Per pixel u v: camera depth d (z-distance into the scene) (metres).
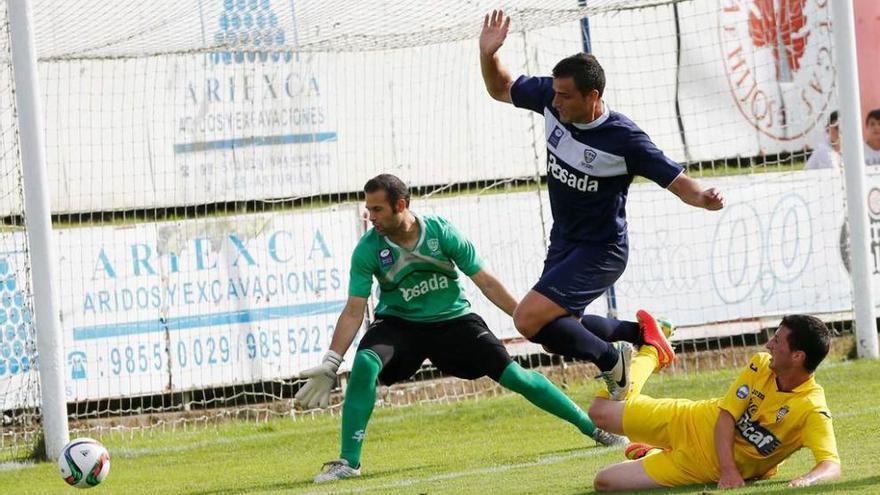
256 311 40.72
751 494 19.36
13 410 36.56
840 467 21.09
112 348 39.31
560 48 50.44
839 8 39.84
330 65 46.97
